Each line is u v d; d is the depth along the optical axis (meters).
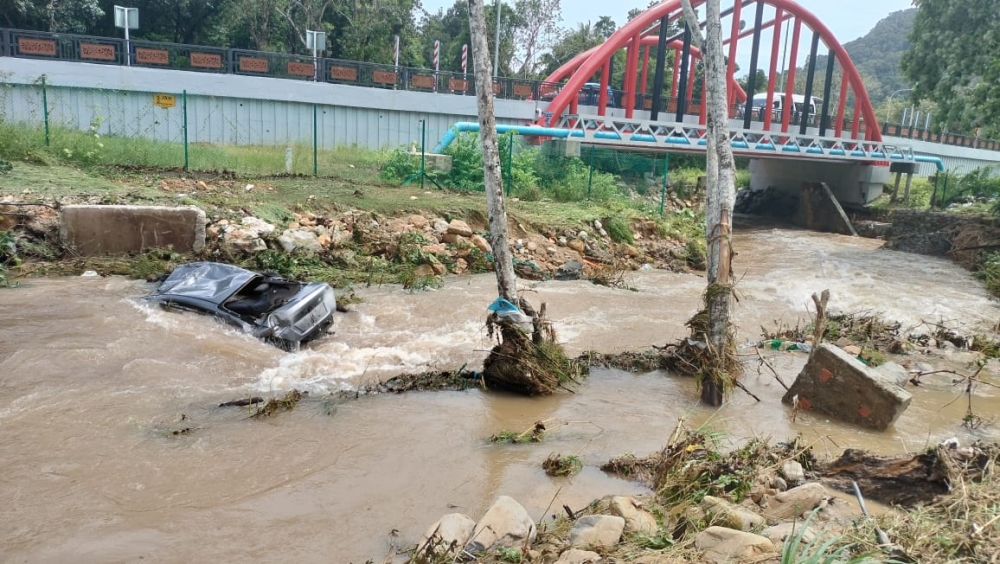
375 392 8.28
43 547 4.85
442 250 15.69
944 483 5.59
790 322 13.50
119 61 24.41
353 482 6.06
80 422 6.81
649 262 18.95
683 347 9.66
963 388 9.75
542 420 7.80
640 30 31.81
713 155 9.52
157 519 5.29
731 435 7.61
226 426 7.01
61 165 17.25
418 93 28.34
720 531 4.66
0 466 5.88
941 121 28.22
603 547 4.70
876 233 31.83
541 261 16.86
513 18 52.59
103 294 10.89
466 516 5.37
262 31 40.44
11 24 32.09
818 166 39.78
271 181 18.88
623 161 27.38
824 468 6.41
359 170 22.17
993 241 21.77
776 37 36.22
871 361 10.66
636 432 7.61
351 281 13.57
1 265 11.72
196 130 25.20
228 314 9.56
